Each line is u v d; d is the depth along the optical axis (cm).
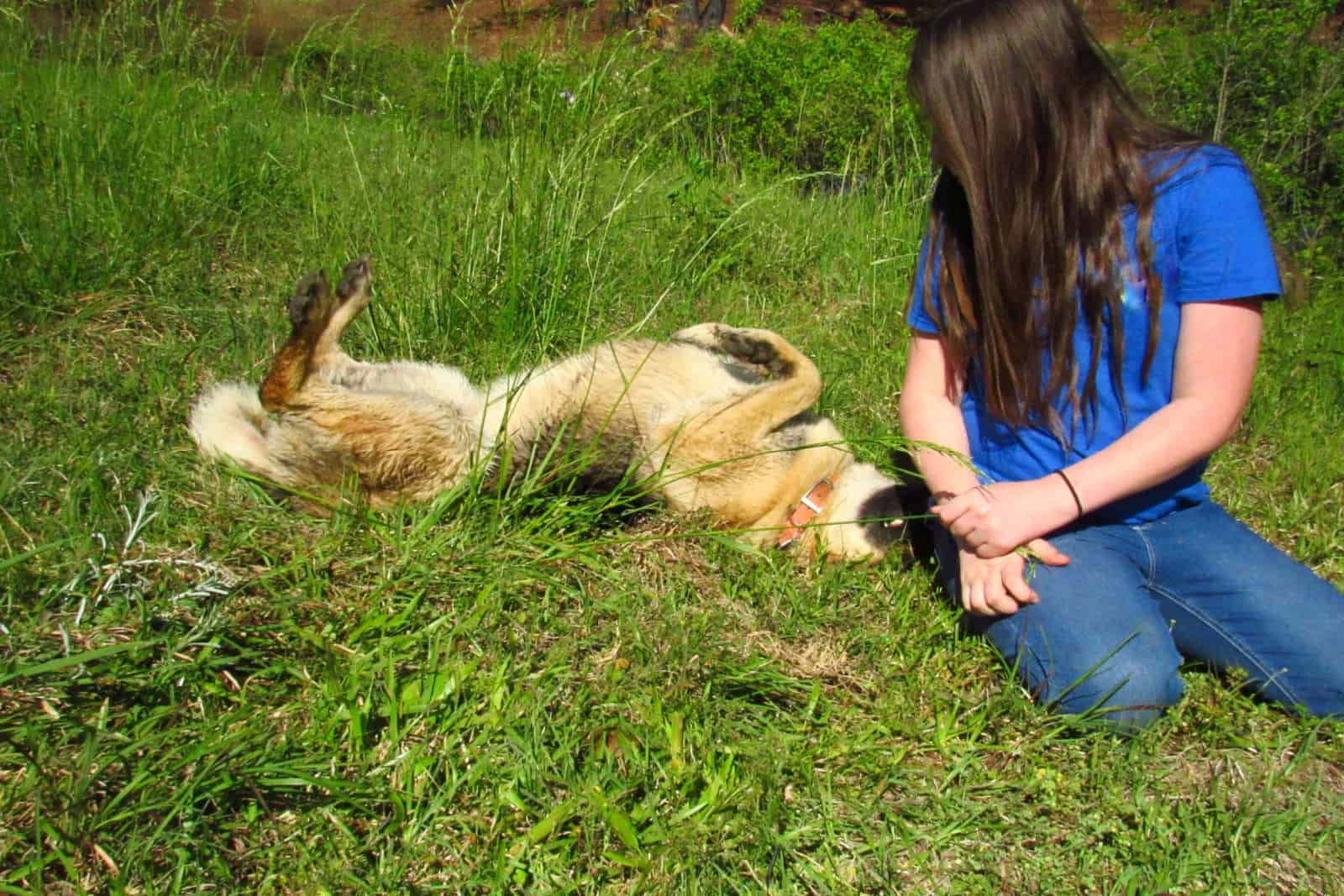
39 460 282
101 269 386
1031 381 259
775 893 206
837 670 273
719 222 498
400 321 379
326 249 439
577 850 209
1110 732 250
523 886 200
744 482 341
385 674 238
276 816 204
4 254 359
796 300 503
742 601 297
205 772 199
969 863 219
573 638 263
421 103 594
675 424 337
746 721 245
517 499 300
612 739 235
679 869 204
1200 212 238
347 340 380
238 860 196
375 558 277
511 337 380
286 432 312
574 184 418
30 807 193
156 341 369
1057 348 252
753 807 215
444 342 380
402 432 318
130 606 237
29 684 212
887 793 234
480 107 502
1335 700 251
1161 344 250
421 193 487
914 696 261
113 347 359
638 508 325
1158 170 241
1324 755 249
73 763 201
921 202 601
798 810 224
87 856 188
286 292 410
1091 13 833
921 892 213
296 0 752
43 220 399
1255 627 255
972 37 238
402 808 206
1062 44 236
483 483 314
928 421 284
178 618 237
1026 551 257
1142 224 240
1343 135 555
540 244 400
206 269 420
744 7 884
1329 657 247
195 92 579
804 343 444
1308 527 345
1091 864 219
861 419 390
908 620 288
